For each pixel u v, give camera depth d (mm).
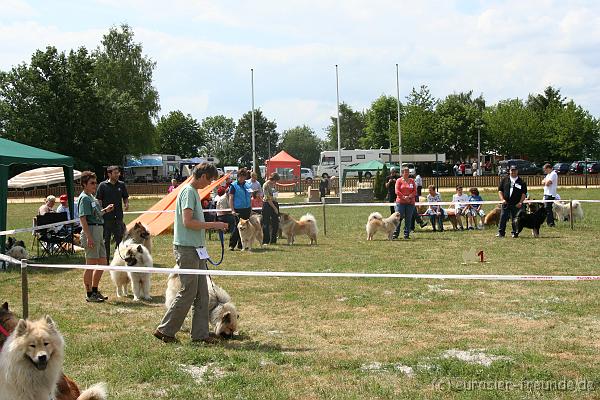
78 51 60188
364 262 13344
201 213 7289
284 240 18359
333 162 67188
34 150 15625
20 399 4461
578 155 73562
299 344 7082
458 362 6145
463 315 8336
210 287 7715
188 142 117875
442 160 58781
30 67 59062
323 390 5480
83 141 59688
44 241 15172
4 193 13680
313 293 10000
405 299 9406
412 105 72250
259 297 9758
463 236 18312
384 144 96500
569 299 9156
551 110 78312
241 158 132875
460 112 70438
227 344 7125
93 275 9797
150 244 13031
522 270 11828
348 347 6918
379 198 38969
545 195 19891
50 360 4527
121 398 5410
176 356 6609
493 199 36969
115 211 12359
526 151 74375
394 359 6359
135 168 66500
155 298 10117
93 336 7535
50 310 9164
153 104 65812
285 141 142750
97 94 60062
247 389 5570
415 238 18172
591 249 14578
